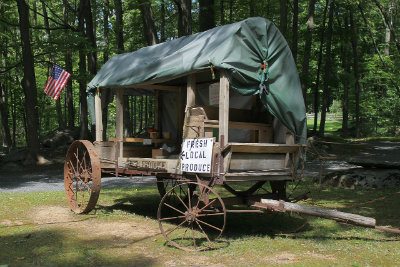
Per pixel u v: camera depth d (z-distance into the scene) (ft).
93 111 33.53
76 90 144.15
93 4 98.07
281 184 26.89
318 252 21.33
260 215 30.60
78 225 27.17
